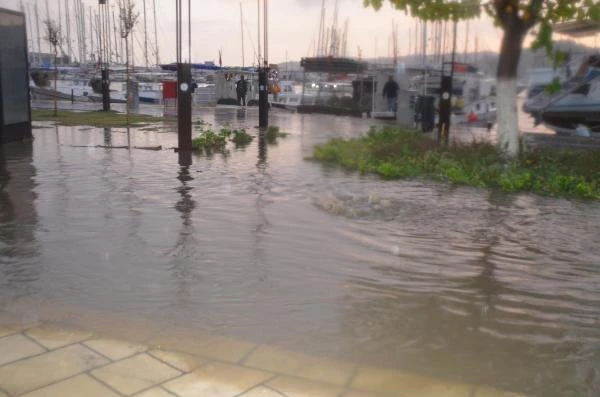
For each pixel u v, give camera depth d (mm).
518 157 9531
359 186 8734
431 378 3254
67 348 3492
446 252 5590
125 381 3141
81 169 9820
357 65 17797
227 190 8258
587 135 10266
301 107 26125
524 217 6996
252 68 33094
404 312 4160
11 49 13273
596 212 7277
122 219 6547
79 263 5047
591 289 4695
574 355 3570
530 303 4379
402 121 19031
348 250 5574
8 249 5410
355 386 3150
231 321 3939
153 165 10391
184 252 5398
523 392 3143
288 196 7941
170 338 3664
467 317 4102
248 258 5266
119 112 24875
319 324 3924
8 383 3088
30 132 14188
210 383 3143
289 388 3113
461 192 8398
